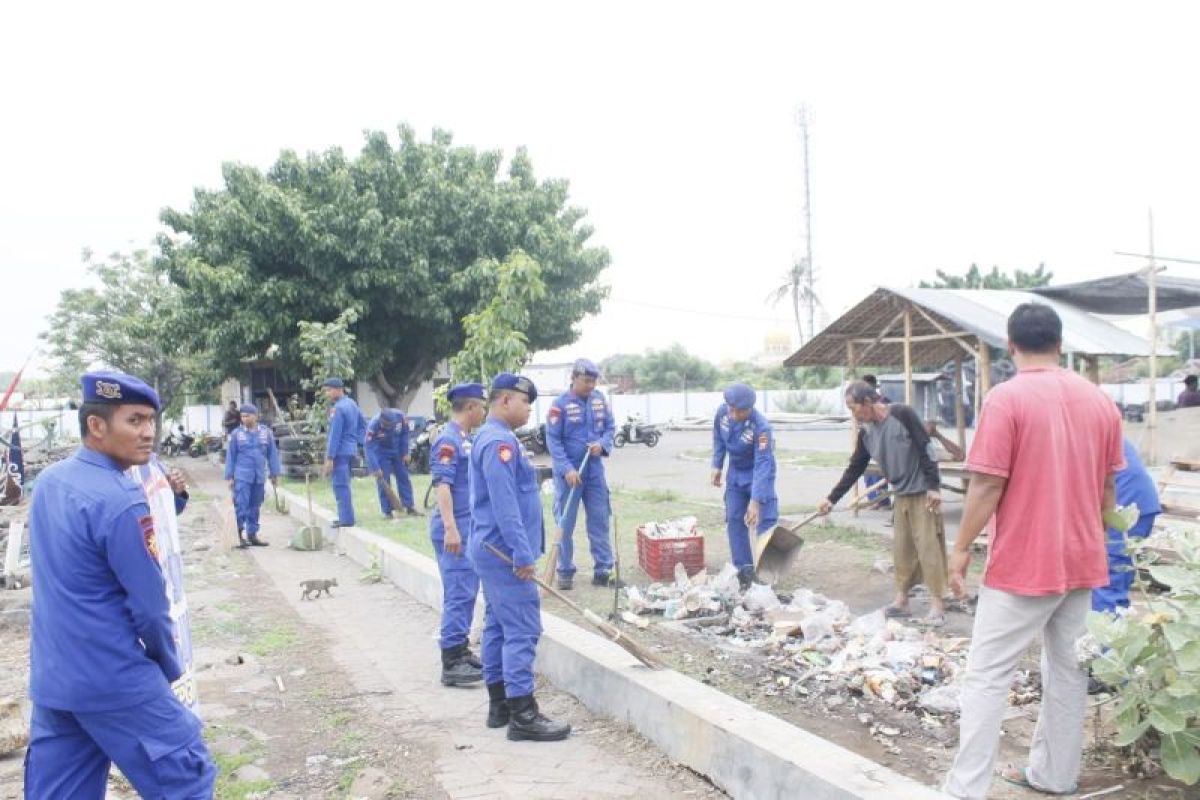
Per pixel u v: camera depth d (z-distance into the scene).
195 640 6.75
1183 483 10.48
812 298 51.22
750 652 5.63
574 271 23.30
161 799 2.89
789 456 21.19
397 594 8.23
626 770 4.20
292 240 20.12
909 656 5.12
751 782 3.72
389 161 21.80
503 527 4.52
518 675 4.61
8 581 8.77
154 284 29.47
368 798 3.96
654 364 57.12
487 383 9.30
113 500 2.85
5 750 4.60
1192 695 3.43
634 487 15.76
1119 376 30.09
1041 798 3.63
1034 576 3.43
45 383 32.66
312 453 17.47
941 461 10.66
